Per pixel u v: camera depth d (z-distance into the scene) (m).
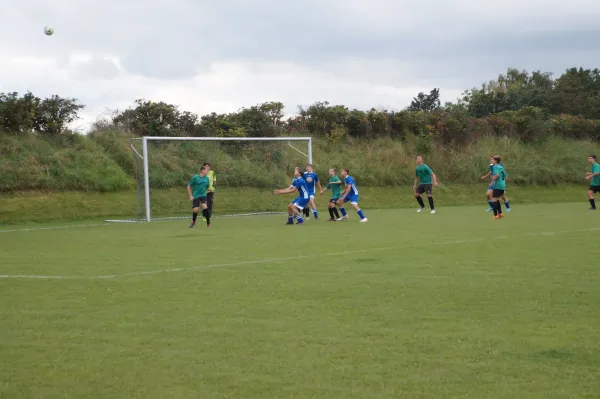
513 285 10.10
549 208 29.92
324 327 7.76
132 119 35.56
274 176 33.16
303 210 25.25
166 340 7.29
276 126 39.38
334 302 9.09
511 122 45.28
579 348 6.79
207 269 12.20
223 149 32.97
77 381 6.01
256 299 9.38
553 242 15.52
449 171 39.00
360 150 39.50
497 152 41.81
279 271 11.84
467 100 68.56
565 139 47.34
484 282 10.40
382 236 17.64
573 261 12.43
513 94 67.19
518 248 14.50
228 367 6.34
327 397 5.55
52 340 7.36
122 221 26.16
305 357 6.61
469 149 42.03
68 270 12.34
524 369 6.16
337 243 16.11
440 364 6.34
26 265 13.08
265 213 30.16
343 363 6.41
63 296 9.80
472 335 7.33
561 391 5.59
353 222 23.05
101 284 10.79
